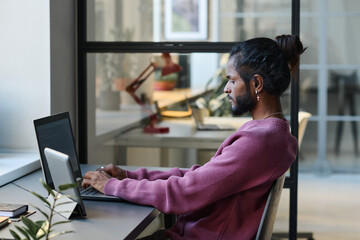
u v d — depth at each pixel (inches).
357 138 294.7
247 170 78.5
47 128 92.0
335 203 228.7
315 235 183.0
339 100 294.0
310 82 293.6
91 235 69.9
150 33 135.2
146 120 136.4
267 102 83.6
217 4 139.6
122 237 69.3
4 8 117.7
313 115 294.0
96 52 132.6
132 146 136.7
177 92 135.9
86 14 131.9
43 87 118.0
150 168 110.4
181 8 163.2
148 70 135.4
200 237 81.8
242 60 83.1
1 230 70.3
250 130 81.4
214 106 135.4
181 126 135.9
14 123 119.2
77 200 76.4
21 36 117.9
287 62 83.6
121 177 93.9
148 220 79.0
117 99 135.3
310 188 257.6
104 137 135.6
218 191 79.3
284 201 149.9
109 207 82.6
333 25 289.1
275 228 143.5
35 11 117.0
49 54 117.3
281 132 80.9
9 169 99.3
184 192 80.7
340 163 295.9
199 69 135.1
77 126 133.2
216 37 135.5
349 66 291.0
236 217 81.0
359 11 286.7
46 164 89.2
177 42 133.0
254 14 133.3
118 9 133.8
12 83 118.8
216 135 135.8
